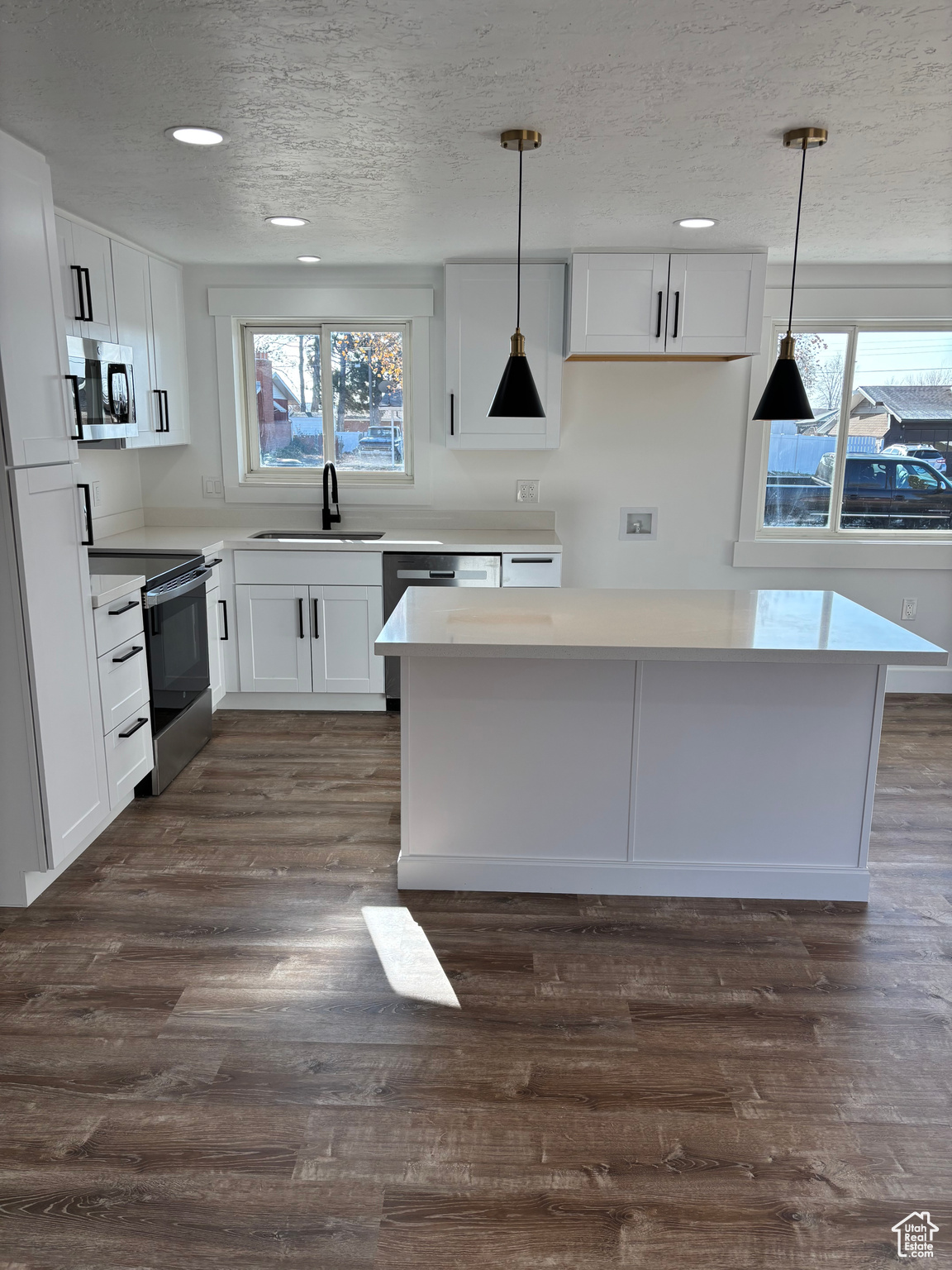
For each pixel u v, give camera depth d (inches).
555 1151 74.4
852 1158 74.1
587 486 196.9
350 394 198.4
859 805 113.0
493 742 112.3
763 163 110.1
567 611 120.0
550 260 173.8
